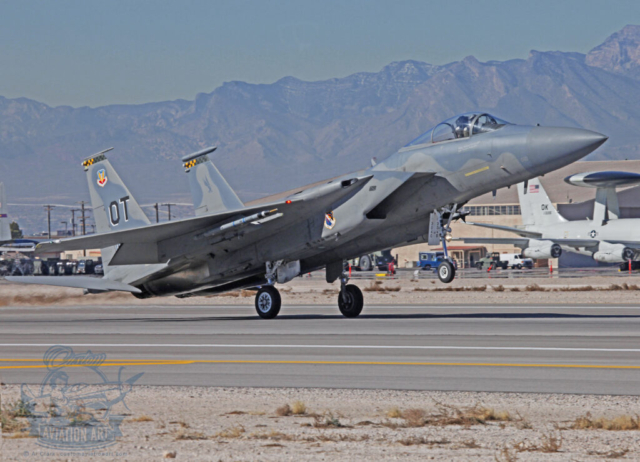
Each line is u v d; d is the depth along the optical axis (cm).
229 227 6278
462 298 10488
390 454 2042
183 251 6656
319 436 2256
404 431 2322
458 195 6050
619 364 3638
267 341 4775
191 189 7512
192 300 12081
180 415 2602
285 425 2420
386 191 6072
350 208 6238
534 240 18388
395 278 18188
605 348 4228
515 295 10806
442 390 3016
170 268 6956
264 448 2119
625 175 17200
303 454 2047
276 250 6588
